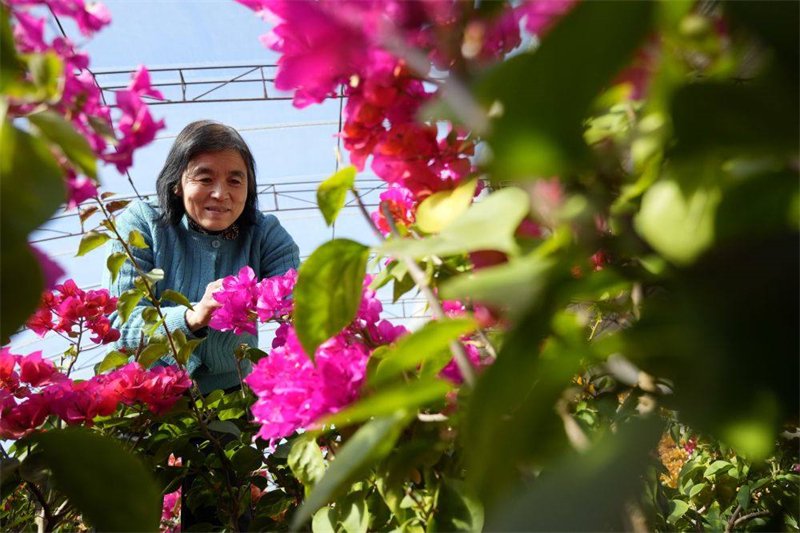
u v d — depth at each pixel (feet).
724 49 1.04
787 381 0.93
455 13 1.22
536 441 1.23
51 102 1.49
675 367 1.19
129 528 1.92
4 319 1.44
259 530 4.21
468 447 1.11
